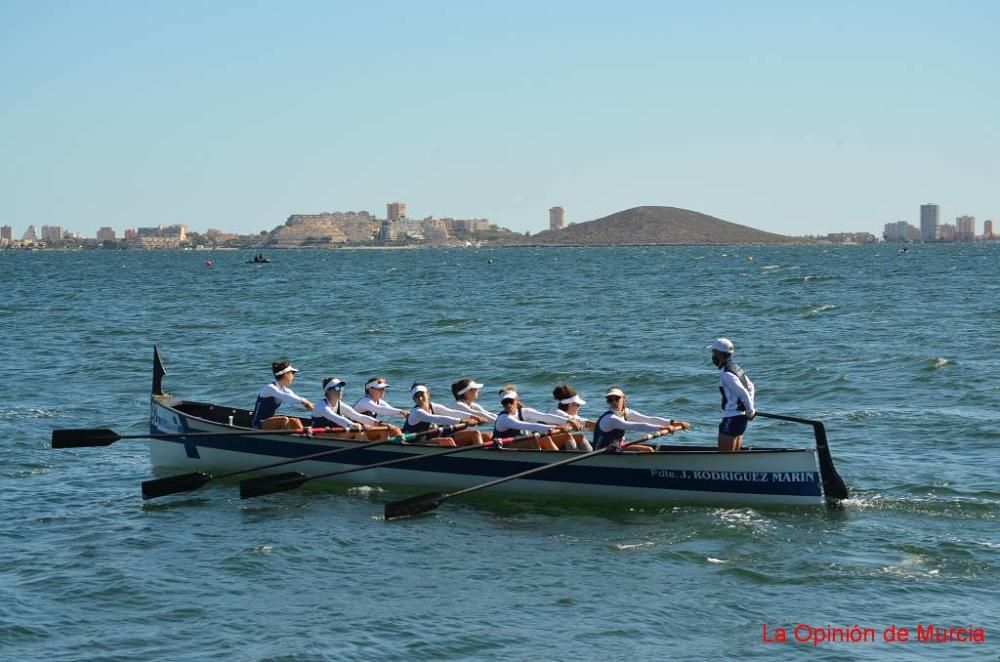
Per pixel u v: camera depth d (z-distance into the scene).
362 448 18.75
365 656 11.22
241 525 16.19
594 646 11.46
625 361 34.66
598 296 67.62
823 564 13.95
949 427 22.36
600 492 17.48
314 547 14.97
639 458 17.23
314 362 35.59
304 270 134.62
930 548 14.45
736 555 14.42
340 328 47.31
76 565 14.14
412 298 69.00
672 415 25.62
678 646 11.45
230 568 14.01
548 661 11.11
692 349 37.31
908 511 16.28
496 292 74.88
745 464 16.73
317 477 17.50
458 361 35.41
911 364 31.38
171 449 20.42
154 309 60.03
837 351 35.31
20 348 39.47
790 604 12.60
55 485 18.72
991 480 17.89
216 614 12.41
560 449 18.23
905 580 13.31
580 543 15.19
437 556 14.58
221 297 71.94
